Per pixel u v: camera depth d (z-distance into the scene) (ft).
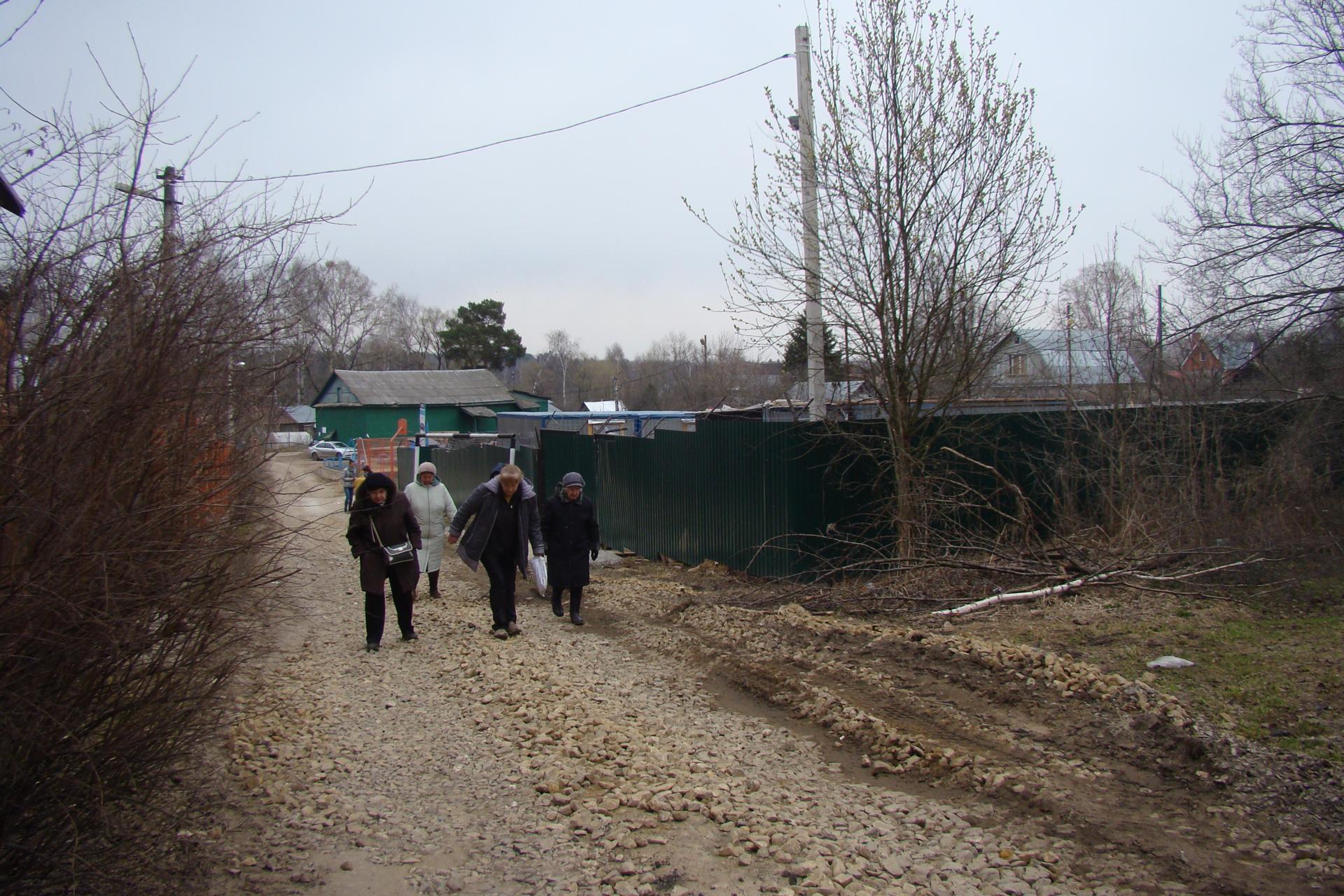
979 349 35.22
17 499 10.23
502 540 30.78
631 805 16.15
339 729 21.02
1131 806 15.42
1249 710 18.34
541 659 26.96
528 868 13.97
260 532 13.37
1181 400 41.19
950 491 36.27
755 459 39.14
